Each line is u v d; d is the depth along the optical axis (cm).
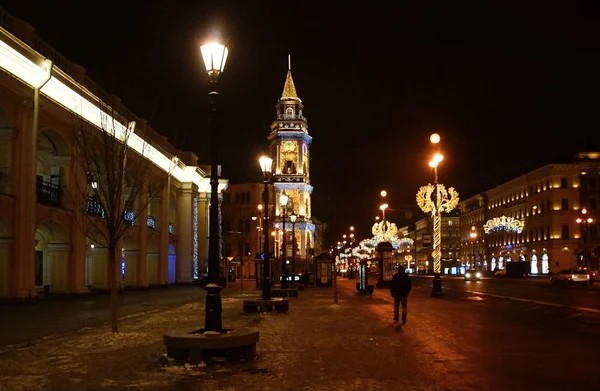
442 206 3089
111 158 1634
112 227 1484
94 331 1523
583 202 8306
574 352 1138
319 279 5016
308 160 9662
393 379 874
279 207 9038
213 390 802
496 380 869
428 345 1233
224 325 1661
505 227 8825
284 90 9588
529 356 1088
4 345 1244
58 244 2892
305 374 909
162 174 4497
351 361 1029
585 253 7094
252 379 873
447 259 13662
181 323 1741
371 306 2456
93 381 865
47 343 1282
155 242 4450
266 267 2292
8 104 2388
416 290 4216
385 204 5803
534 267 8919
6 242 2398
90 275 3850
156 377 890
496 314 2025
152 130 4228
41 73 2492
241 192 9306
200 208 5609
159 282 4469
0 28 2172
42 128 2656
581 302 2714
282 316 1983
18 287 2428
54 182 2917
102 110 2333
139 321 1811
